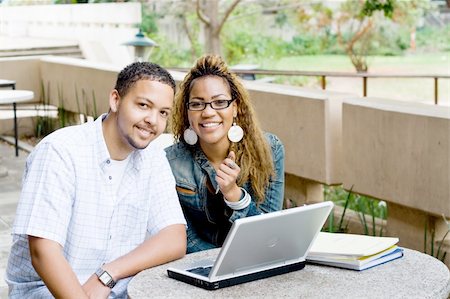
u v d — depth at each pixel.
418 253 3.27
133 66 3.25
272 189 3.93
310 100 6.42
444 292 2.90
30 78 11.58
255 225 2.86
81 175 3.23
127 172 3.34
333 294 2.82
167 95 3.23
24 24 20.14
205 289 2.89
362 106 5.89
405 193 5.58
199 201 3.84
